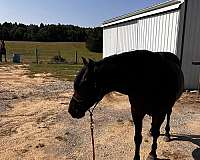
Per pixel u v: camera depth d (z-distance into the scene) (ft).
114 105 15.20
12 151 9.00
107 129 11.11
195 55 19.29
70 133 10.64
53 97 16.98
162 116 7.19
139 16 24.75
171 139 10.02
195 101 16.01
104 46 40.01
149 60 6.67
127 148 9.23
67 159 8.44
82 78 6.33
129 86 6.57
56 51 76.89
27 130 10.97
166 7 19.89
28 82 22.68
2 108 14.30
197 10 18.84
